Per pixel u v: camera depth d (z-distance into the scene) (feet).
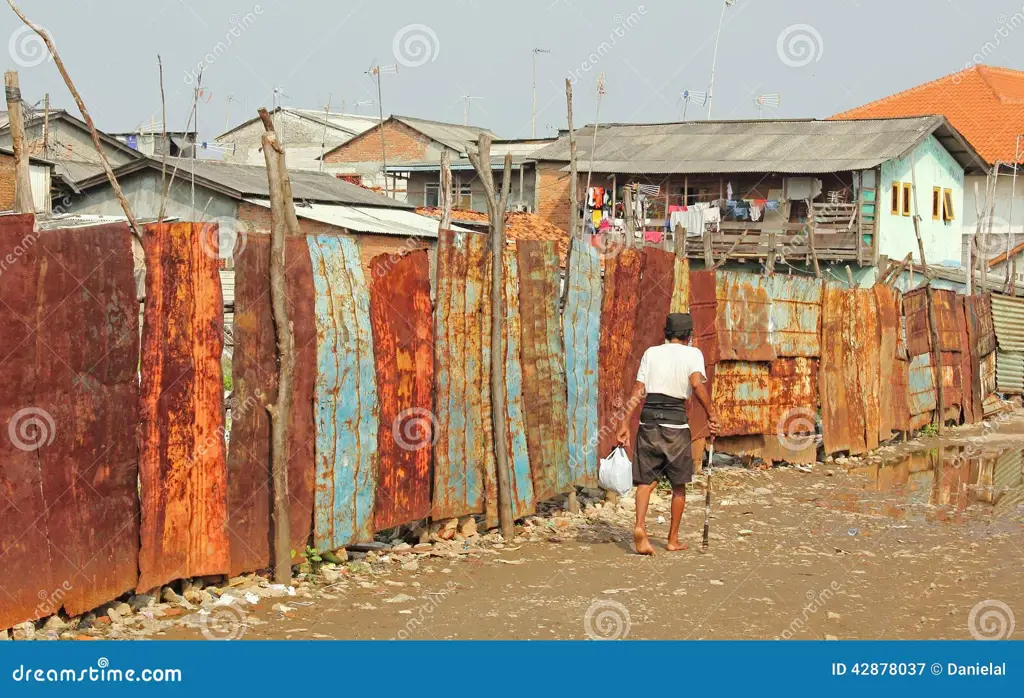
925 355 62.75
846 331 50.96
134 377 21.90
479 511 31.27
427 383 29.43
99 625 21.45
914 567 29.91
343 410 26.53
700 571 28.66
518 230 113.60
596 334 37.22
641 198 122.72
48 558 20.01
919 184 124.67
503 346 31.73
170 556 22.89
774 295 46.37
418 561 28.53
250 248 24.14
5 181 94.43
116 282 21.43
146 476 22.22
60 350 20.13
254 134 184.85
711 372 43.42
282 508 24.80
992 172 119.65
